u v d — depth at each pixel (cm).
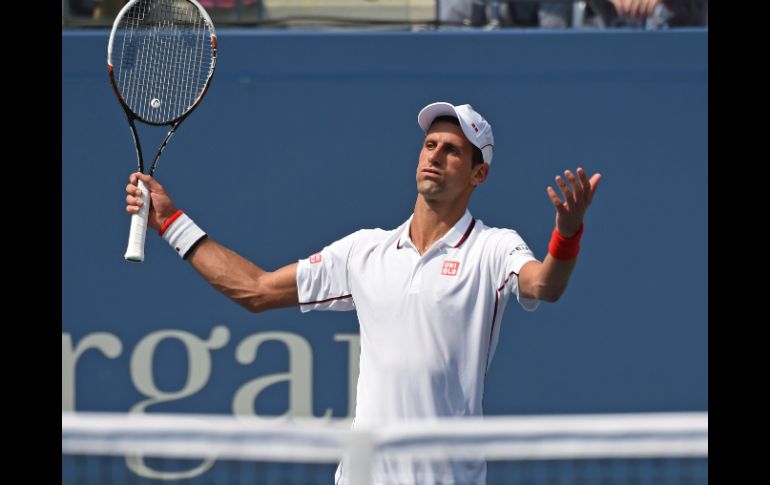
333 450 1196
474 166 1599
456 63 2539
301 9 2642
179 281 2555
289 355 2522
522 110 2547
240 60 2552
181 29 2252
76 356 2561
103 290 2569
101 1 2648
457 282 1535
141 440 1224
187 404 2545
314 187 2567
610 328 2541
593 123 2550
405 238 1584
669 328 2539
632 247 2552
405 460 1427
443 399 1530
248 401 2531
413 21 2641
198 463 1725
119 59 2514
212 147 2572
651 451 1188
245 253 2581
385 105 2553
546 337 2536
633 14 2648
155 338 2559
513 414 2539
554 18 2672
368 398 1558
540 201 2559
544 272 1446
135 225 1645
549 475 1480
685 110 2542
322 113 2561
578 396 2541
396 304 1548
